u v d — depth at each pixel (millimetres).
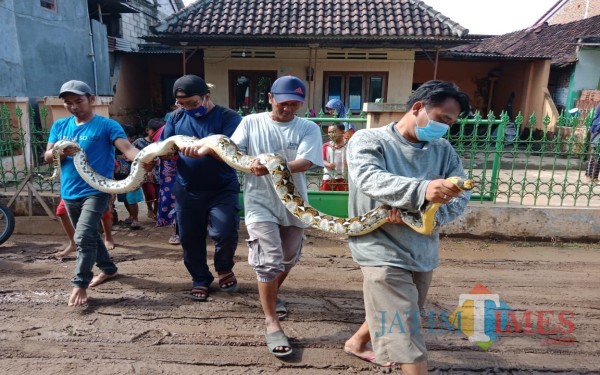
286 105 3143
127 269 4754
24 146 6195
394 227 2361
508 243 5828
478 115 5863
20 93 10852
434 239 2467
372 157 2229
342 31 11984
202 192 3762
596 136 7113
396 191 2010
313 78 13414
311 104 13555
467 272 4812
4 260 4992
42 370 2965
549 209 5836
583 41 13984
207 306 3908
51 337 3375
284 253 3418
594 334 3535
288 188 2838
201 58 16641
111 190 3719
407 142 2291
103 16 17234
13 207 6145
